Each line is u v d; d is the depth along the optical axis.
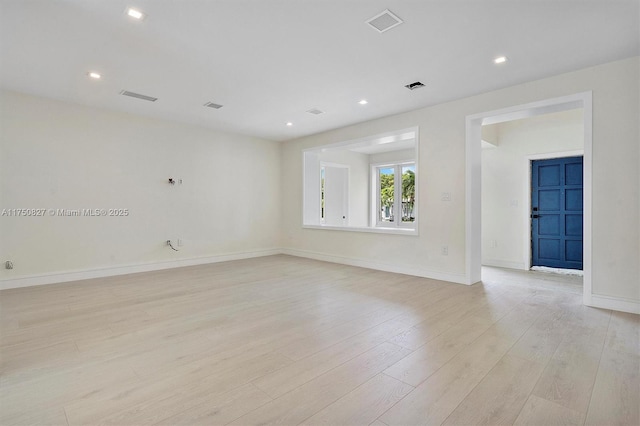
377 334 2.59
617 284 3.19
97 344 2.41
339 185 8.43
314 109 4.73
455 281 4.37
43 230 4.27
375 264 5.37
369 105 4.53
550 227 5.41
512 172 5.64
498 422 1.53
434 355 2.22
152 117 5.18
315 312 3.14
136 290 3.96
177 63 3.22
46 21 2.47
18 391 1.79
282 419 1.55
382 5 2.30
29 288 4.04
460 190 4.30
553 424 1.52
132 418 1.56
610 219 3.22
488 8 2.33
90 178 4.64
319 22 2.51
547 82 3.57
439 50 2.96
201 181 5.83
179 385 1.85
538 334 2.58
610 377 1.93
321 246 6.31
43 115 4.25
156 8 2.32
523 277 4.75
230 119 5.28
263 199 6.82
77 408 1.64
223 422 1.53
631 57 3.09
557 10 2.35
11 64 3.24
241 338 2.52
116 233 4.88
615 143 3.18
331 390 1.80
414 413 1.60
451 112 4.36
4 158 4.00
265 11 2.37
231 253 6.27
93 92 4.04
